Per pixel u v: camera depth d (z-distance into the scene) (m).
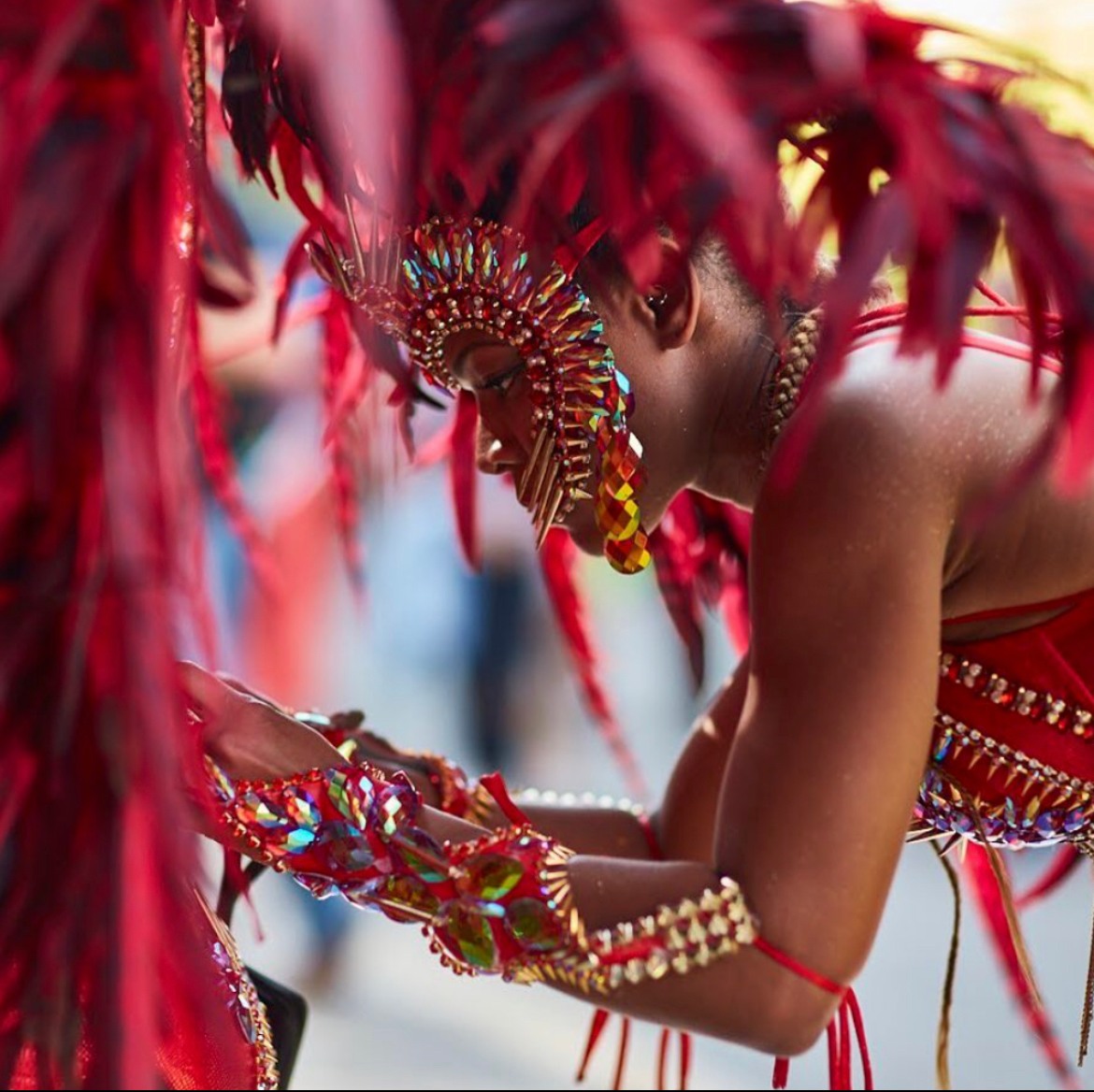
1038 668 4.75
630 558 4.86
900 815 4.33
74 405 3.69
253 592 12.60
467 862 4.46
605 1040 11.52
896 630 4.32
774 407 4.90
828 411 4.45
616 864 4.47
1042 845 5.09
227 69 4.77
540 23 4.20
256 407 11.34
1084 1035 5.30
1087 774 4.82
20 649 3.69
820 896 4.29
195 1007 4.05
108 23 3.84
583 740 21.48
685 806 5.84
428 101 4.35
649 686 25.05
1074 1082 5.84
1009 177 4.14
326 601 13.55
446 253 4.71
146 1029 3.63
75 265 3.63
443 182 4.52
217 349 6.09
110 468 3.64
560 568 6.41
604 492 4.81
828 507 4.37
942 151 4.11
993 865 5.83
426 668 20.27
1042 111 4.50
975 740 4.82
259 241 7.23
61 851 3.77
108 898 3.72
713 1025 4.40
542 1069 11.00
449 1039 11.58
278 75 4.57
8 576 3.72
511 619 19.98
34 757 3.76
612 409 4.75
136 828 3.68
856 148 4.27
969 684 4.78
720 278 4.91
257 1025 4.87
